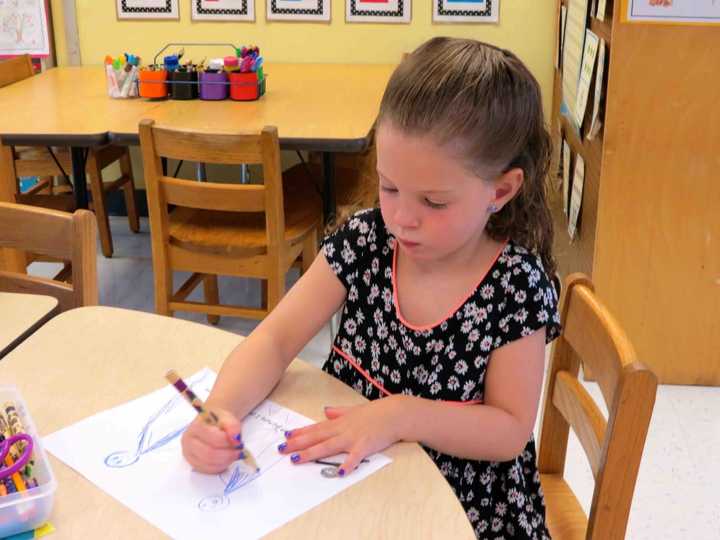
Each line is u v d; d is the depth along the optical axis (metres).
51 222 1.38
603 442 1.00
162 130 2.14
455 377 1.06
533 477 1.15
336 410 0.98
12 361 1.09
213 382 1.05
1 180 2.59
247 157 2.12
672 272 2.38
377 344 1.12
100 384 1.05
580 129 2.62
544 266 1.11
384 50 3.45
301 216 2.53
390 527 0.81
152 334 1.17
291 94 2.90
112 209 3.83
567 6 2.98
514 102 0.93
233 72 2.80
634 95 2.21
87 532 0.80
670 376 2.49
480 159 0.90
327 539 0.80
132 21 3.49
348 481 0.88
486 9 3.35
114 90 2.86
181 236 2.33
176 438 0.94
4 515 0.78
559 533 1.20
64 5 3.47
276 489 0.87
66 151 3.18
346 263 1.13
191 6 3.45
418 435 0.95
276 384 1.06
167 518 0.82
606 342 1.03
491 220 1.06
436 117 0.88
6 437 0.87
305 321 1.13
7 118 2.55
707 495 2.03
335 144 2.30
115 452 0.92
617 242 2.36
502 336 1.04
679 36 2.15
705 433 2.27
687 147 2.25
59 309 1.39
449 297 1.07
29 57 3.26
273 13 3.43
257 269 2.29
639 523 1.93
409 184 0.90
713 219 2.32
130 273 3.24
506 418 1.01
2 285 1.47
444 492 0.87
